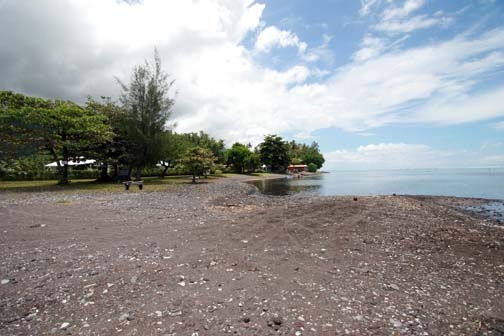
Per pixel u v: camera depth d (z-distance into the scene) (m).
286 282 5.21
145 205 14.90
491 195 28.48
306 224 10.75
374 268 6.09
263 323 3.77
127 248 7.24
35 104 26.81
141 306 4.21
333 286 5.07
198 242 7.96
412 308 4.29
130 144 34.97
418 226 10.97
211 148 69.44
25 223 10.04
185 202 16.95
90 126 27.30
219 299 4.45
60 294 4.60
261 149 94.56
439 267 6.27
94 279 5.20
